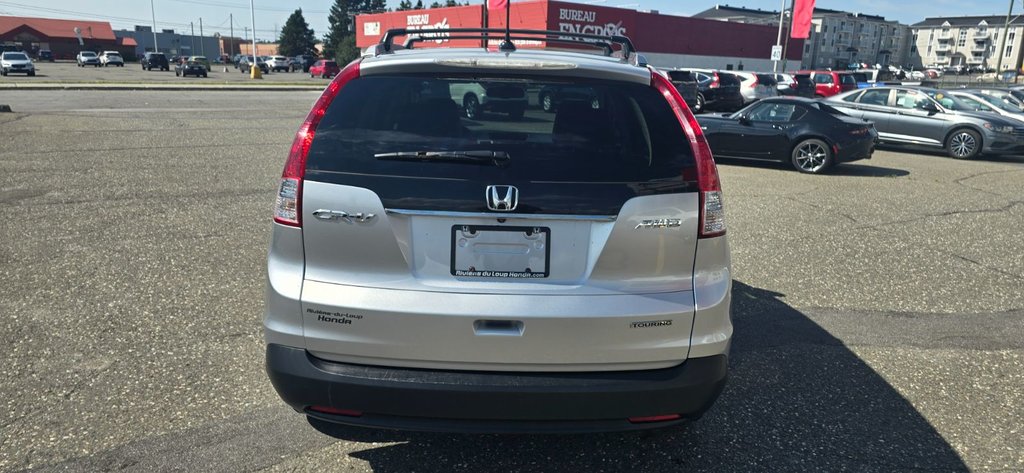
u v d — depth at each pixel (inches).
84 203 292.0
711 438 126.5
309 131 100.3
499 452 120.5
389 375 97.8
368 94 102.1
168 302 184.4
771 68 2160.4
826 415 136.0
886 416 136.4
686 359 101.6
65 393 135.6
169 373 144.9
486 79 101.9
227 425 126.0
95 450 117.0
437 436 125.0
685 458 120.0
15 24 4072.3
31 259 216.5
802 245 263.4
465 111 100.9
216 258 222.7
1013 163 554.3
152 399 134.3
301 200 98.5
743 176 443.2
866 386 149.0
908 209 338.6
